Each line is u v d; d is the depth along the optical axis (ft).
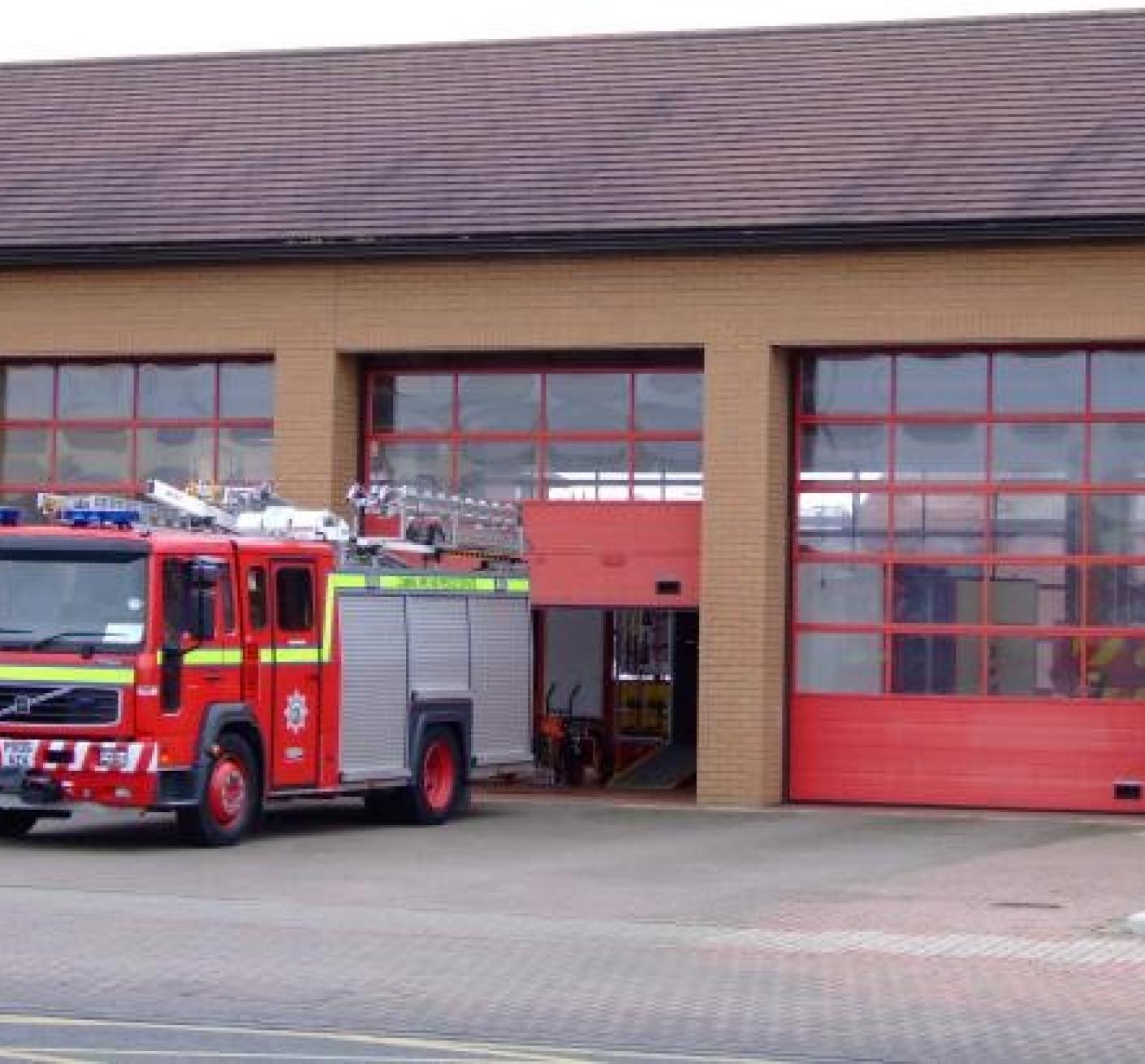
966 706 88.48
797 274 88.38
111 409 97.45
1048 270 85.87
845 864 68.39
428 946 49.29
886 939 51.83
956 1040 39.17
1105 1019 41.57
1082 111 89.04
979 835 78.43
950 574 88.99
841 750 89.61
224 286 94.38
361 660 76.48
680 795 92.94
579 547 93.04
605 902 58.08
